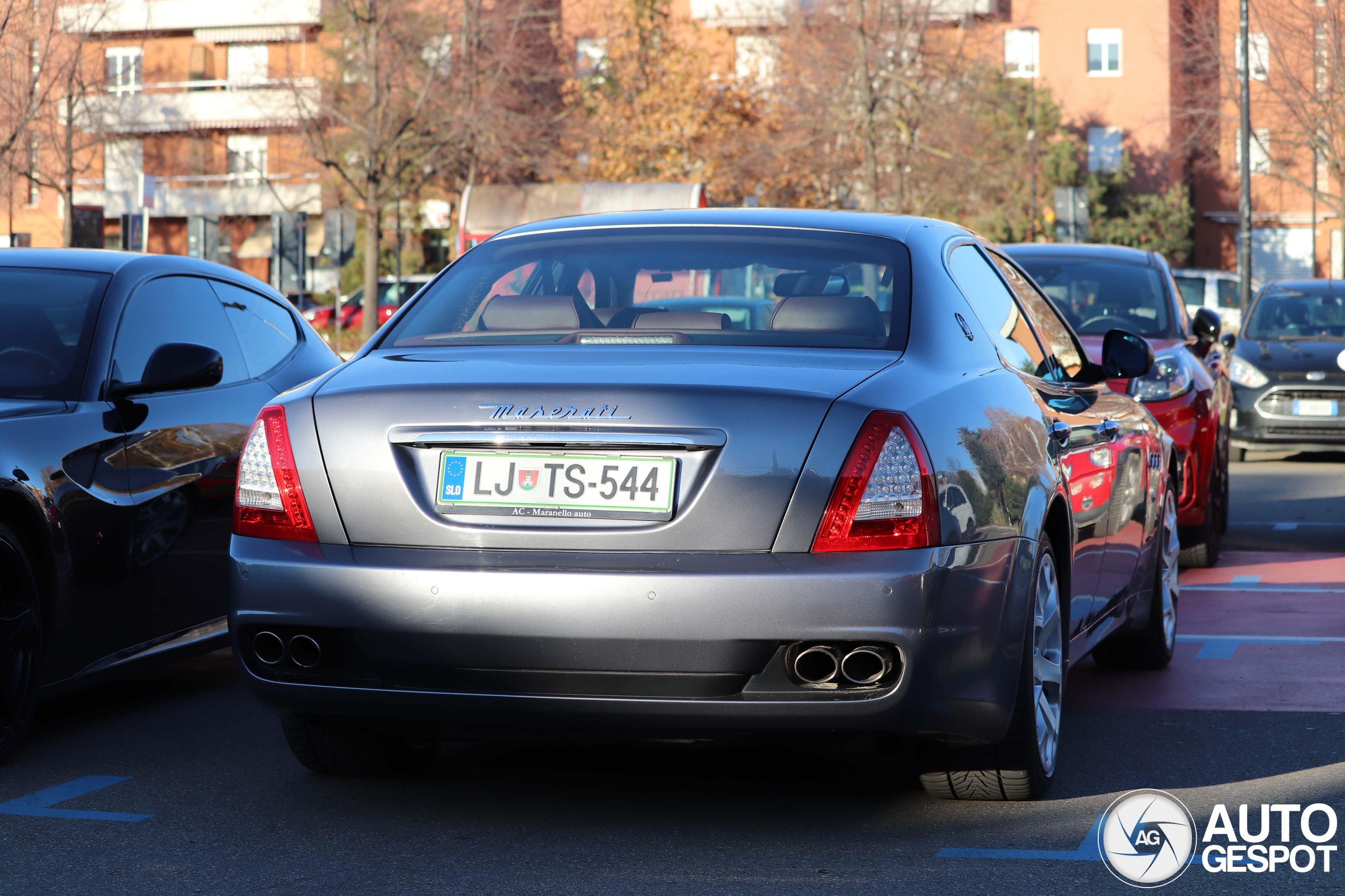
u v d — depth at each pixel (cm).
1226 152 6519
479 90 4178
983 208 4938
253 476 477
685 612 430
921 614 434
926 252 546
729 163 4500
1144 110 6297
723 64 5512
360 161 3903
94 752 609
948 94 4206
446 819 507
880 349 492
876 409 446
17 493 584
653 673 436
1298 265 6481
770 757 588
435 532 453
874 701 434
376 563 452
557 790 544
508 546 447
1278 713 670
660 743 454
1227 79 4800
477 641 442
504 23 4350
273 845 480
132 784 557
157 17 6166
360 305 4300
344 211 2902
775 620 428
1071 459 571
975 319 546
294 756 591
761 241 552
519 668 443
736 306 522
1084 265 1264
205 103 6084
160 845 480
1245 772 565
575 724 448
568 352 487
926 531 439
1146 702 696
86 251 740
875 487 438
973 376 506
